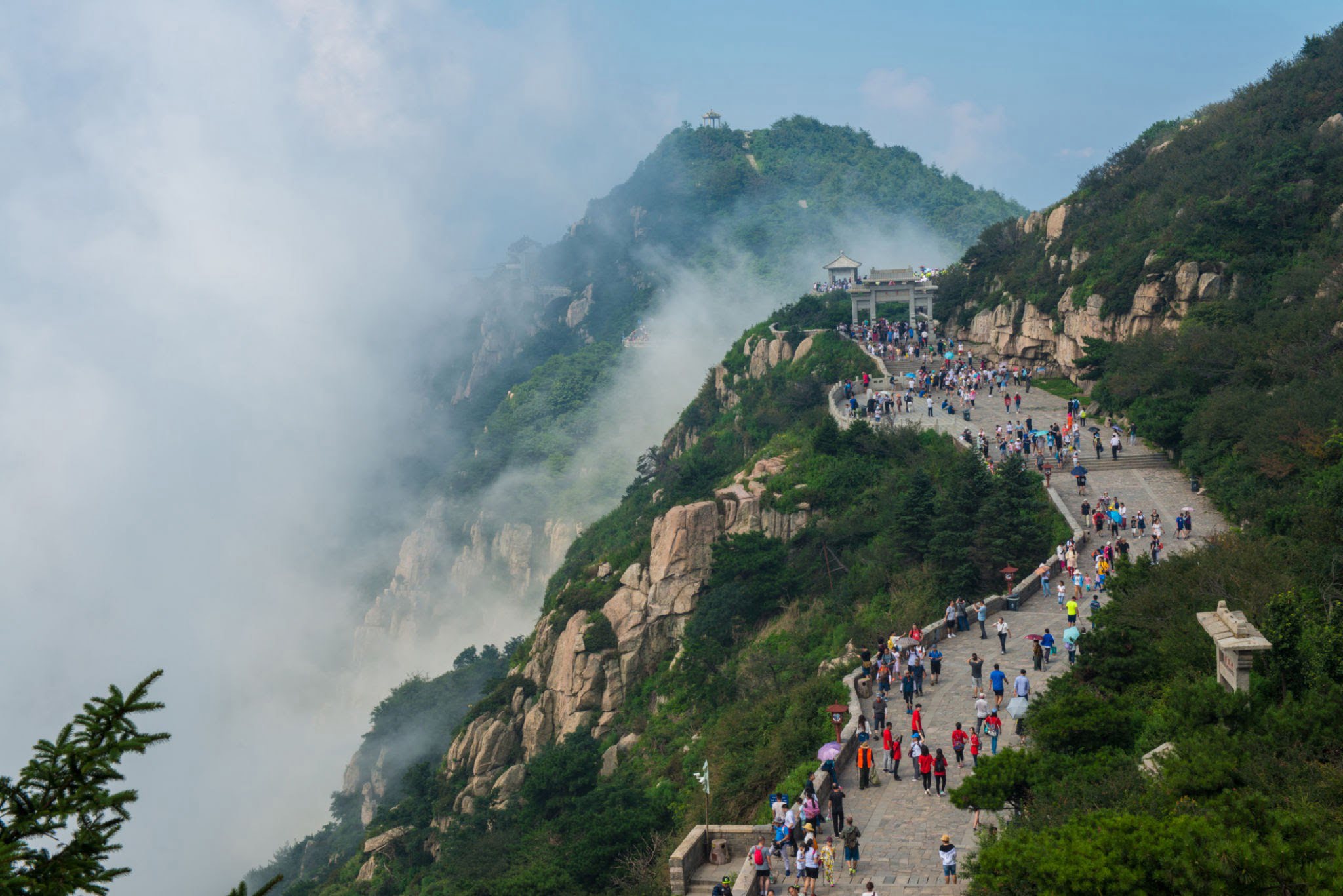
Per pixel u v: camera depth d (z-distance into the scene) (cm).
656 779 6462
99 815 1305
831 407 9212
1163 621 3816
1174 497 6444
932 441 7956
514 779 8331
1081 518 6200
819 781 3375
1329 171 8881
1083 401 8644
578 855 4947
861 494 7669
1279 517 4953
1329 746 2648
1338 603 3688
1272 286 8188
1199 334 7656
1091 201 11225
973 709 4003
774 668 6475
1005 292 11362
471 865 6406
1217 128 10612
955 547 5931
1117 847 2086
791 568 7488
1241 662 3027
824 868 2873
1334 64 10088
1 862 1180
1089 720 3059
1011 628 4869
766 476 8462
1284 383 6769
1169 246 9088
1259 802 2133
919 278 12300
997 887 2220
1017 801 2939
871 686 4359
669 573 8262
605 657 8344
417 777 9644
